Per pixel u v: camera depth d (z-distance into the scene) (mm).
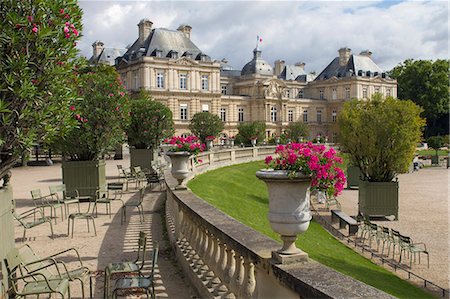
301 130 67562
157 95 63750
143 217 11547
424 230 16953
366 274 11711
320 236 15781
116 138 15344
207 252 5898
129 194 16219
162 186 17828
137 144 23266
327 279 3205
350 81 85375
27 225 9250
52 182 20656
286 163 3918
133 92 63625
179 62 65688
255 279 4320
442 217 19328
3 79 5801
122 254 8250
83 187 14828
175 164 10055
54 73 6090
